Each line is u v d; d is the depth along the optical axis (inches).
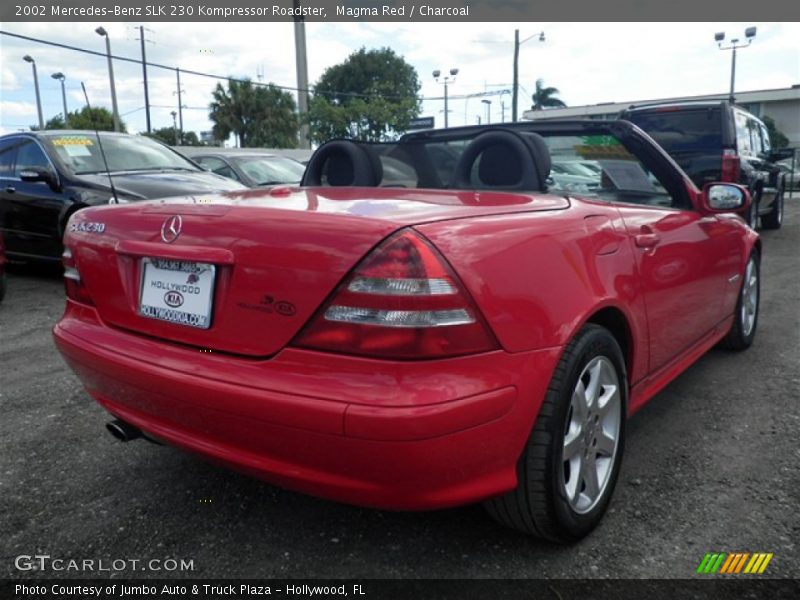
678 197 133.0
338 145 128.0
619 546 90.8
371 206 84.7
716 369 162.2
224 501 104.6
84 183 262.2
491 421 74.4
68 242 102.7
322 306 73.2
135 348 88.7
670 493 104.1
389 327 70.5
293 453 74.9
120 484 110.0
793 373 158.7
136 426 92.1
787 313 219.3
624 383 99.4
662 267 112.5
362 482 73.4
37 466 116.5
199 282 83.0
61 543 93.8
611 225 100.2
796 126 1595.7
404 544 92.4
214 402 77.6
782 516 97.2
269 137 1286.9
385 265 71.2
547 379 80.3
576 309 85.4
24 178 263.4
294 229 76.6
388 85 1429.6
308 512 101.0
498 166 113.6
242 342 79.0
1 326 216.7
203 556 90.7
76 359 96.1
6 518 100.0
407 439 69.3
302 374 73.9
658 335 113.7
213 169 354.3
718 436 124.5
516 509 85.0
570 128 125.0
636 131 122.6
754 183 371.6
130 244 90.6
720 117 327.3
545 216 89.6
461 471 74.5
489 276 75.7
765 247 385.1
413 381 70.6
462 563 88.0
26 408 143.5
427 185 137.9
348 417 69.5
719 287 145.2
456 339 72.0
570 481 89.0
